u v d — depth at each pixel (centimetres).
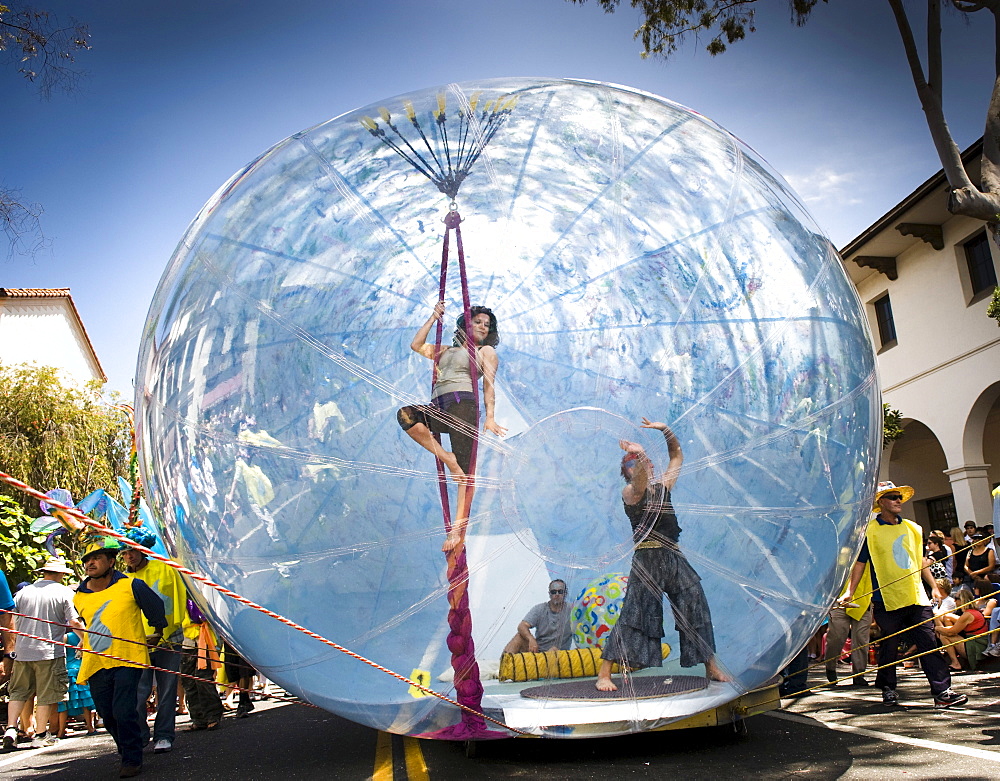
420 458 344
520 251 360
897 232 1521
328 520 349
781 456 362
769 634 370
